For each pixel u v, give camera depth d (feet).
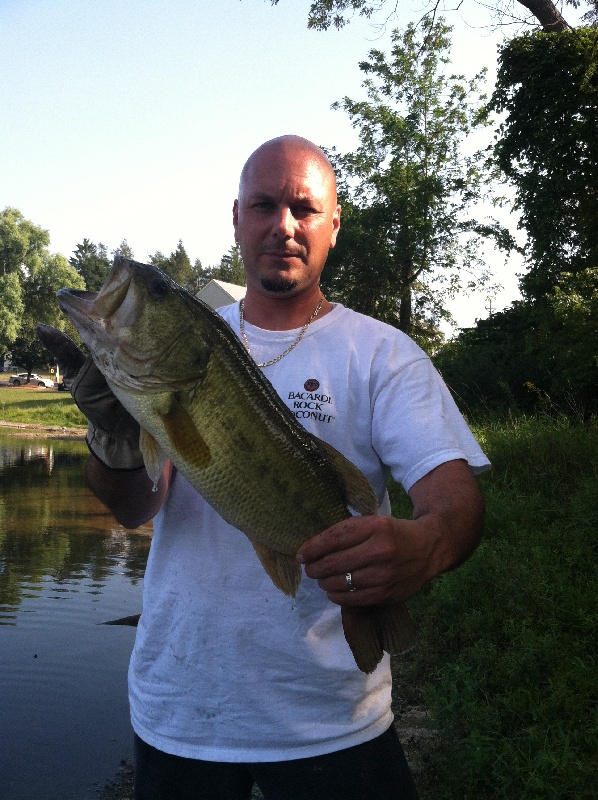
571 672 14.73
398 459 6.77
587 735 12.80
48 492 63.26
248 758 6.91
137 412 6.11
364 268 116.88
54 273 275.59
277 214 7.60
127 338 6.06
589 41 59.82
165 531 7.46
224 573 7.06
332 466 6.52
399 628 6.23
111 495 6.84
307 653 6.89
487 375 65.51
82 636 25.99
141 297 6.07
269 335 7.70
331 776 6.87
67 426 157.89
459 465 6.50
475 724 13.43
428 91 116.26
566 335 55.01
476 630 18.39
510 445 34.73
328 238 7.93
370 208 118.62
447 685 15.44
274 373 7.51
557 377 55.57
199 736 7.03
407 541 5.38
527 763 12.02
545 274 63.62
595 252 61.16
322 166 7.86
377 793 6.97
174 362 6.08
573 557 21.21
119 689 21.34
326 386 7.32
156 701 7.26
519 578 19.93
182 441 6.09
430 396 6.97
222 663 6.98
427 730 15.38
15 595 31.37
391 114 117.91
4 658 23.66
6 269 273.54
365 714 7.05
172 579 7.29
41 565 37.11
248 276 7.95
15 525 48.03
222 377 6.22
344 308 7.88
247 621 6.95
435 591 21.30
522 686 14.97
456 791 12.49
